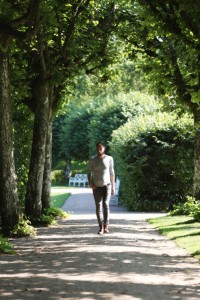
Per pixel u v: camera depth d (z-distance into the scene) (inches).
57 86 972.6
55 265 407.5
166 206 1184.8
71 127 3046.3
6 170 654.5
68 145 3061.0
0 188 655.1
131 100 2188.7
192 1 573.3
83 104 3038.9
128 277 359.9
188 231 652.7
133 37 946.1
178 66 877.8
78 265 406.9
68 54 846.5
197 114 885.2
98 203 662.5
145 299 291.9
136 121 1321.4
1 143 656.4
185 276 372.2
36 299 287.3
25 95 872.3
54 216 934.4
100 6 941.2
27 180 900.0
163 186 1192.8
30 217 801.6
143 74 1006.4
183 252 496.7
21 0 637.9
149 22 644.7
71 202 1483.8
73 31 826.8
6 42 619.2
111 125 2290.8
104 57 957.8
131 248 516.7
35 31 610.5
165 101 942.4
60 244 550.3
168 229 691.4
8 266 403.2
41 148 829.2
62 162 3961.6
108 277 358.0
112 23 944.3
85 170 3614.7
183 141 1182.3
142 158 1173.1
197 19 585.6
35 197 815.7
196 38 600.7
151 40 931.3
